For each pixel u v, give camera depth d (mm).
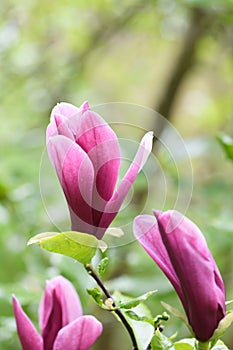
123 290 1305
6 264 1680
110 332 1779
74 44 2717
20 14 2684
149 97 3039
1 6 2646
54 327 883
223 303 833
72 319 890
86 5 2566
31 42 2699
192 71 2518
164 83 2369
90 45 2688
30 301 1262
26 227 1596
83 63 2637
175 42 2660
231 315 836
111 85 3033
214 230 1451
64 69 2590
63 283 896
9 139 2189
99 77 3004
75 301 895
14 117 2645
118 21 2584
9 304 1255
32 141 2143
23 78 2609
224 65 2494
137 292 1312
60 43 2740
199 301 828
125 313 859
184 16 2293
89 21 2666
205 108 2621
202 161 2221
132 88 3045
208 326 833
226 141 1150
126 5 2502
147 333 856
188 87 2768
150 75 3002
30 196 1637
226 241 1452
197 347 852
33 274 1335
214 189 1591
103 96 3000
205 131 2695
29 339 866
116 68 2996
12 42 2621
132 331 853
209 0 1387
